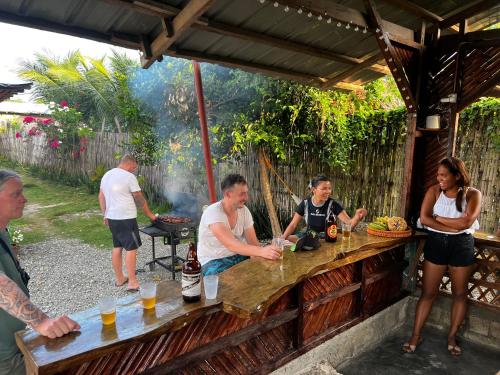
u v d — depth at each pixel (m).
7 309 1.51
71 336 1.55
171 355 1.94
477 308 3.38
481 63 3.48
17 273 1.85
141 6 2.38
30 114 13.49
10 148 15.45
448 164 3.00
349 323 3.09
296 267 2.46
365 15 3.05
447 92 3.69
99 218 8.26
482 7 3.38
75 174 11.81
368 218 6.04
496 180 4.86
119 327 1.64
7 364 1.69
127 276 4.95
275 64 4.05
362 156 6.07
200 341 2.07
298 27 3.23
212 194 4.31
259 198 6.74
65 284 4.73
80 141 11.24
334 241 3.12
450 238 3.09
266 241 6.41
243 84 6.27
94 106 12.80
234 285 2.17
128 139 9.42
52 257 5.80
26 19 2.45
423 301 3.28
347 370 2.99
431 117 3.66
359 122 6.02
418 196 3.97
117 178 4.36
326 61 4.09
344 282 3.07
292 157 6.41
